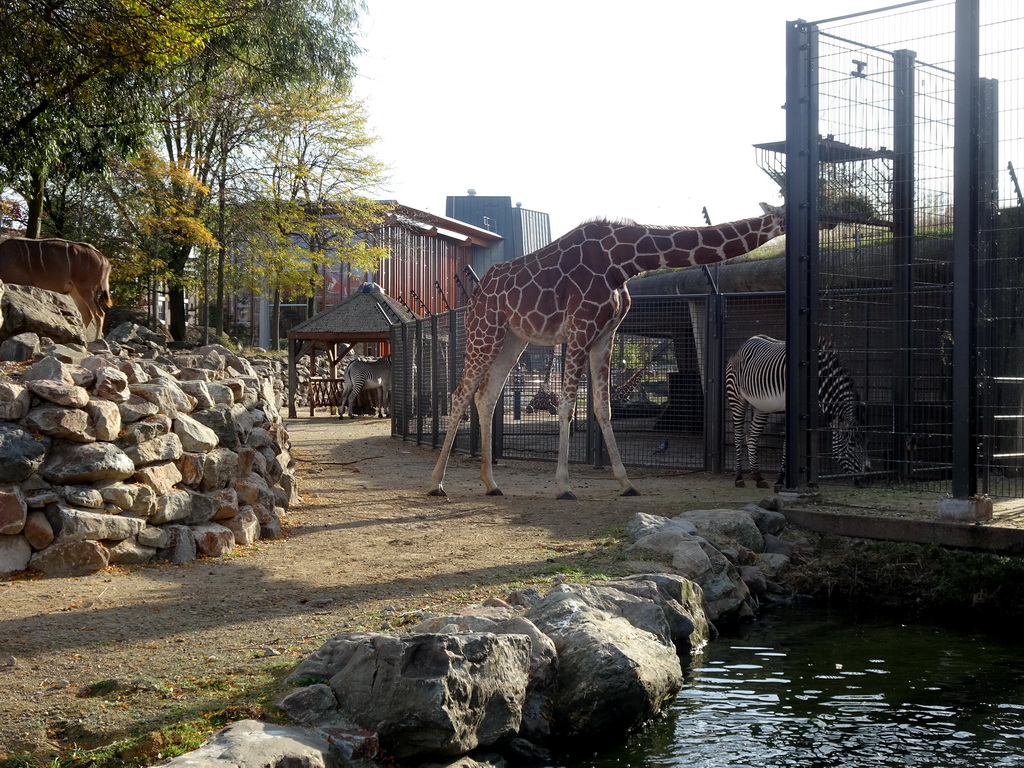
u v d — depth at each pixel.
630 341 14.98
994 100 9.41
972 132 7.88
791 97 9.09
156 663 4.66
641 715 4.88
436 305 44.81
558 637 5.11
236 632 5.20
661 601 6.22
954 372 8.08
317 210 33.16
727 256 10.10
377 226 36.34
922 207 10.27
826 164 9.36
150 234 26.70
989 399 9.03
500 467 13.70
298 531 8.20
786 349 9.27
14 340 7.41
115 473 6.48
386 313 25.78
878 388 10.82
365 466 13.64
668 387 14.62
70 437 6.40
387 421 24.80
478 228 46.47
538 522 8.71
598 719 4.75
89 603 5.59
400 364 18.86
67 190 26.44
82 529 6.22
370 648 4.24
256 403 9.14
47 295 8.58
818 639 6.58
